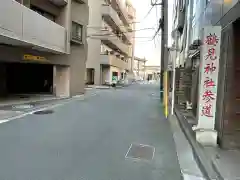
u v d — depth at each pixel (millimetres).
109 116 10516
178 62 21266
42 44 12578
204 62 6289
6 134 6875
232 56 5730
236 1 5070
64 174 4320
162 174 4477
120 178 4238
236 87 5734
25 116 9734
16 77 18844
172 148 6105
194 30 12648
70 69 17812
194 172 4602
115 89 30438
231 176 4133
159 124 9203
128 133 7543
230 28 5684
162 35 17453
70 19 16812
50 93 18625
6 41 10945
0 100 13625
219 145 5980
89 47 32781
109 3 35688
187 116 10102
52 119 9344
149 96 21453
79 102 15289
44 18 12719
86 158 5164
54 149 5684
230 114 5750
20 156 5145
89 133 7340
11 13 9758
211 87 6297
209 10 8305
